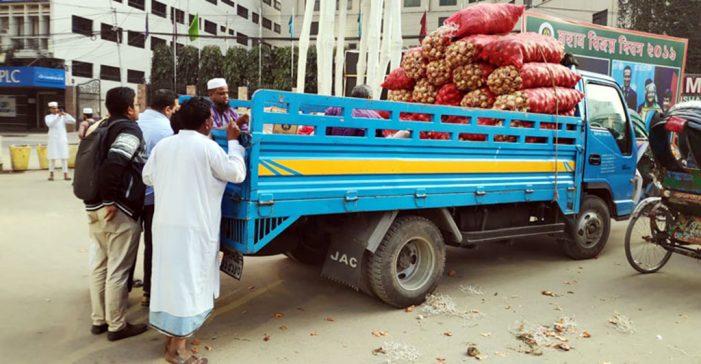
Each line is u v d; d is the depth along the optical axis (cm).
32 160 1633
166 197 328
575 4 2786
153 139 442
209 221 335
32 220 777
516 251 686
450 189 470
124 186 375
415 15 4800
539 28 1292
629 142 675
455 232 489
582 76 612
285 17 5556
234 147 346
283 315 445
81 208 877
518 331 418
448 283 543
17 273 535
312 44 3512
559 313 462
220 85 513
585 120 601
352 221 440
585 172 609
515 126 530
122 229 379
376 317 443
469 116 480
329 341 394
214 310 455
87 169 373
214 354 369
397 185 434
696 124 507
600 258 658
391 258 442
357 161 408
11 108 3619
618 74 1451
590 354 380
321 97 384
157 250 330
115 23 3841
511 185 521
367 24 1144
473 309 466
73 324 415
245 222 361
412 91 650
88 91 3609
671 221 570
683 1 1988
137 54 4088
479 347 388
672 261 651
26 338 387
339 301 481
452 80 589
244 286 519
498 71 543
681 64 1554
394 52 1058
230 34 5372
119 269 385
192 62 3662
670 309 478
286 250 445
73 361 354
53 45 3419
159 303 329
